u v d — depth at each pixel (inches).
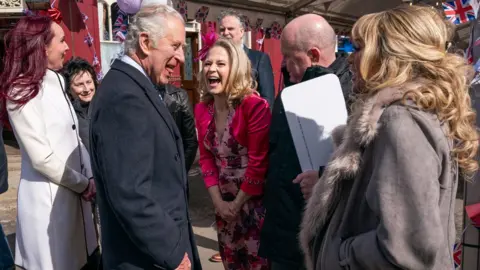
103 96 61.2
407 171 41.2
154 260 60.7
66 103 87.8
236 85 89.1
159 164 63.2
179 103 120.3
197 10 259.1
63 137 85.0
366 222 46.7
